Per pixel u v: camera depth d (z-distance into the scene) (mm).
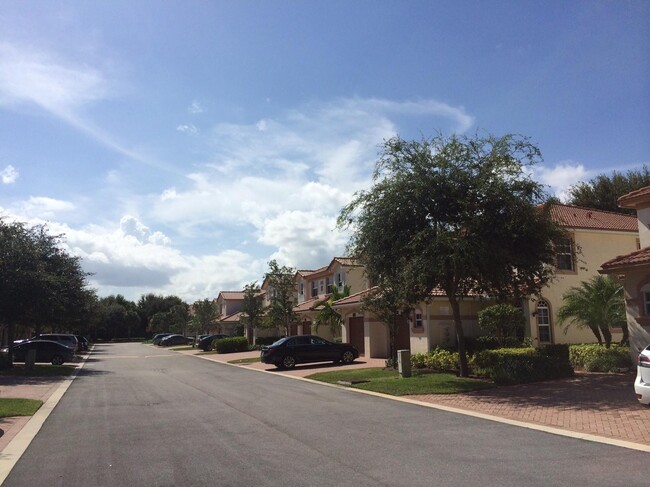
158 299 105750
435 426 9992
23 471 7277
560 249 17734
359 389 16141
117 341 92750
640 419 9906
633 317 16281
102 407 13250
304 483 6465
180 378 21453
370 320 29141
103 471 7207
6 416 11812
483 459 7449
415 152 16266
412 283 15383
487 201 15508
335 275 38719
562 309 19844
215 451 8227
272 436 9266
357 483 6426
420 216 16016
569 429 9453
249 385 18203
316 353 25891
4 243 24516
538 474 6652
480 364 17344
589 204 41969
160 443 8883
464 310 24750
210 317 61656
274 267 38344
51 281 25391
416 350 24875
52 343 30750
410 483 6383
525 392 14047
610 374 16625
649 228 17672
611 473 6645
